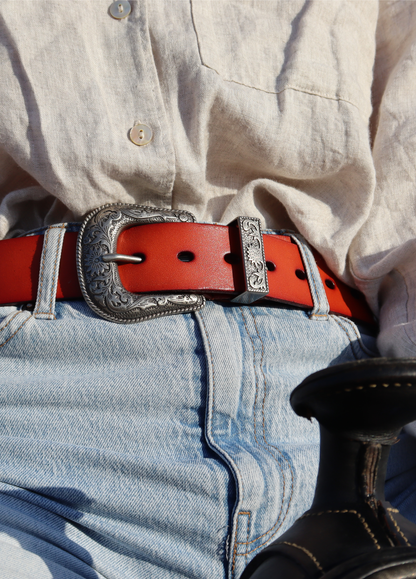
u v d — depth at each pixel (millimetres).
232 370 857
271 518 794
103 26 994
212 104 992
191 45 993
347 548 438
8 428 817
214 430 833
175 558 749
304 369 972
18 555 661
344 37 1126
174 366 856
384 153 1140
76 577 690
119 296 873
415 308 1000
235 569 755
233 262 930
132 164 945
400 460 1037
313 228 1065
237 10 1081
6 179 1050
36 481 765
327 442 514
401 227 1089
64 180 929
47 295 891
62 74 944
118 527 761
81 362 870
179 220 963
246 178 1131
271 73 1061
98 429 823
